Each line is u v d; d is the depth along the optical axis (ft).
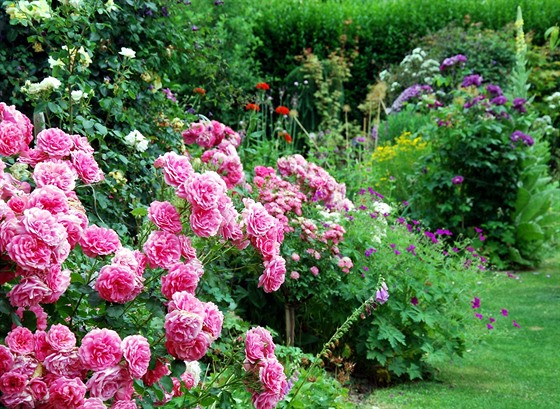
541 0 42.39
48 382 6.34
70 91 11.39
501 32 39.58
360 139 27.96
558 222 27.14
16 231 6.12
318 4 43.50
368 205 18.63
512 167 26.43
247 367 7.61
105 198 10.96
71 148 7.94
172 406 7.79
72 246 6.64
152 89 16.05
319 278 14.83
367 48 42.45
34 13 11.40
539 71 37.17
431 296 15.75
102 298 6.68
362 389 14.84
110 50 15.42
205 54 20.18
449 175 26.53
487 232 26.96
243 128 24.57
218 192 7.26
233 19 32.81
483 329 16.67
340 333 10.76
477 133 26.55
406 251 15.98
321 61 38.81
